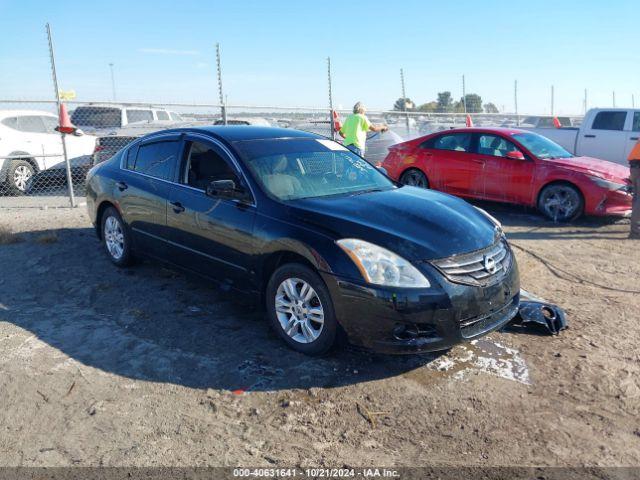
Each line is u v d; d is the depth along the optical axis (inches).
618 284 233.6
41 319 188.2
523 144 368.5
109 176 240.1
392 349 146.3
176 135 216.1
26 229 312.5
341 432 128.9
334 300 150.7
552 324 180.9
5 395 141.6
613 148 529.0
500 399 142.3
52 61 366.6
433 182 401.7
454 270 149.0
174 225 203.0
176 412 135.7
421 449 123.3
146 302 203.2
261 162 187.9
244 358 161.9
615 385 150.1
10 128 445.1
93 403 138.8
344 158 213.6
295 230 161.0
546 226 343.0
